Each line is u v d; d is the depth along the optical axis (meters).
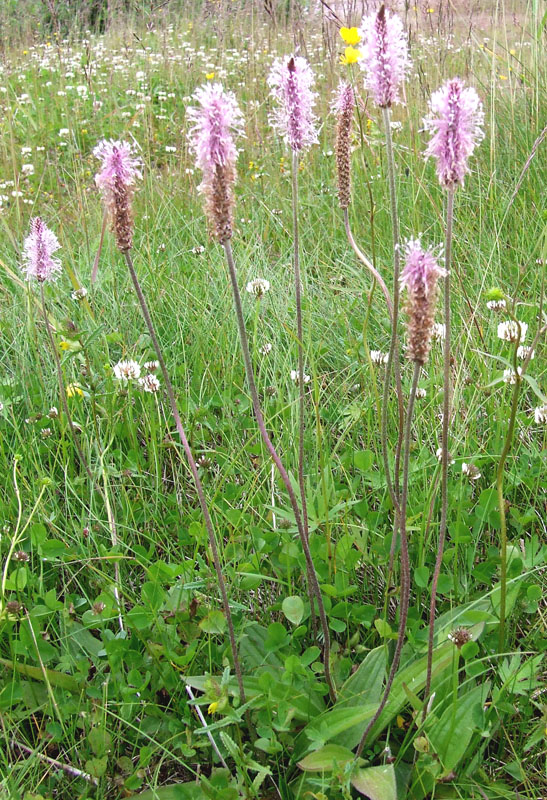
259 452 0.56
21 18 1.91
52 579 0.48
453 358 0.58
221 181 0.29
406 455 0.32
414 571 0.44
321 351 0.67
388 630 0.39
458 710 0.36
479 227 0.80
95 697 0.40
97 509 0.51
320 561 0.45
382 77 0.31
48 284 0.77
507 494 0.52
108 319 0.72
